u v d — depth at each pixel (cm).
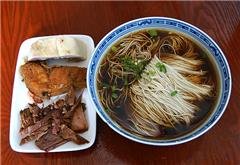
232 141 31
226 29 36
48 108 33
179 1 37
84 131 32
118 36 33
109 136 32
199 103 31
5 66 36
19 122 33
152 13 37
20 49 36
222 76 31
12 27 38
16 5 39
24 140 32
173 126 30
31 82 34
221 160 31
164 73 33
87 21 37
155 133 30
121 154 32
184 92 32
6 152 32
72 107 33
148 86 32
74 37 36
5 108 34
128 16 37
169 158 31
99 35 37
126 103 32
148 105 32
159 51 33
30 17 38
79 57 35
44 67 34
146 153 31
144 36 34
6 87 35
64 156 32
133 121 31
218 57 31
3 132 33
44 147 31
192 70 32
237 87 33
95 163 31
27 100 34
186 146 31
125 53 33
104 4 38
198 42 32
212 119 29
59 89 33
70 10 38
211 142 31
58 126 32
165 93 32
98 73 32
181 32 33
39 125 32
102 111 30
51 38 35
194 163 31
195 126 30
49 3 38
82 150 32
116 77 33
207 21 36
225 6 37
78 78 34
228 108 32
